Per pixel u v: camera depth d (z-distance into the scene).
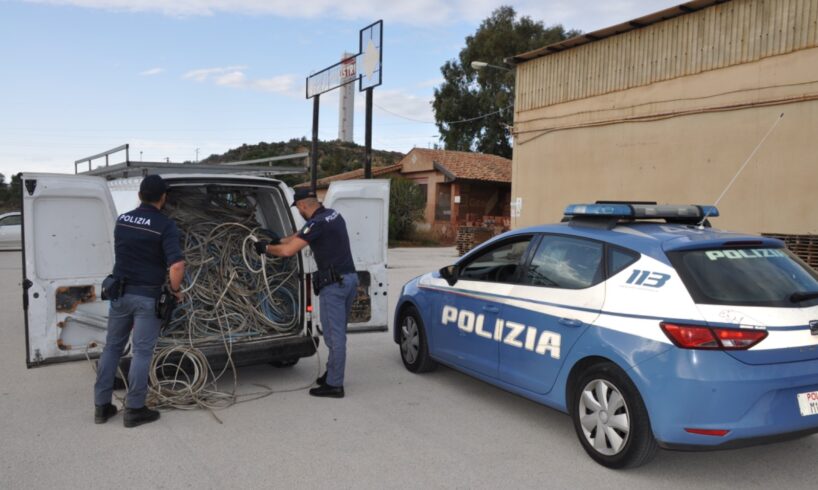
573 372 4.32
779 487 3.84
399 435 4.64
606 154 14.26
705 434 3.57
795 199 10.95
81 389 5.73
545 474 3.99
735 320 3.58
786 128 11.03
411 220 28.14
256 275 6.03
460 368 5.55
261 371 6.44
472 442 4.52
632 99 13.63
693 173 12.53
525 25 41.34
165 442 4.45
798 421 3.61
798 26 10.80
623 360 3.87
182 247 5.80
